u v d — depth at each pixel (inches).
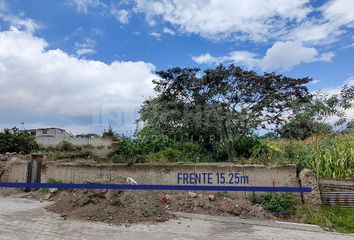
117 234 278.7
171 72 603.2
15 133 738.8
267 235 287.4
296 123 578.9
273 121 594.2
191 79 603.5
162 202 377.7
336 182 385.4
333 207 360.2
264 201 370.0
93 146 650.2
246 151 593.9
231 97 590.6
